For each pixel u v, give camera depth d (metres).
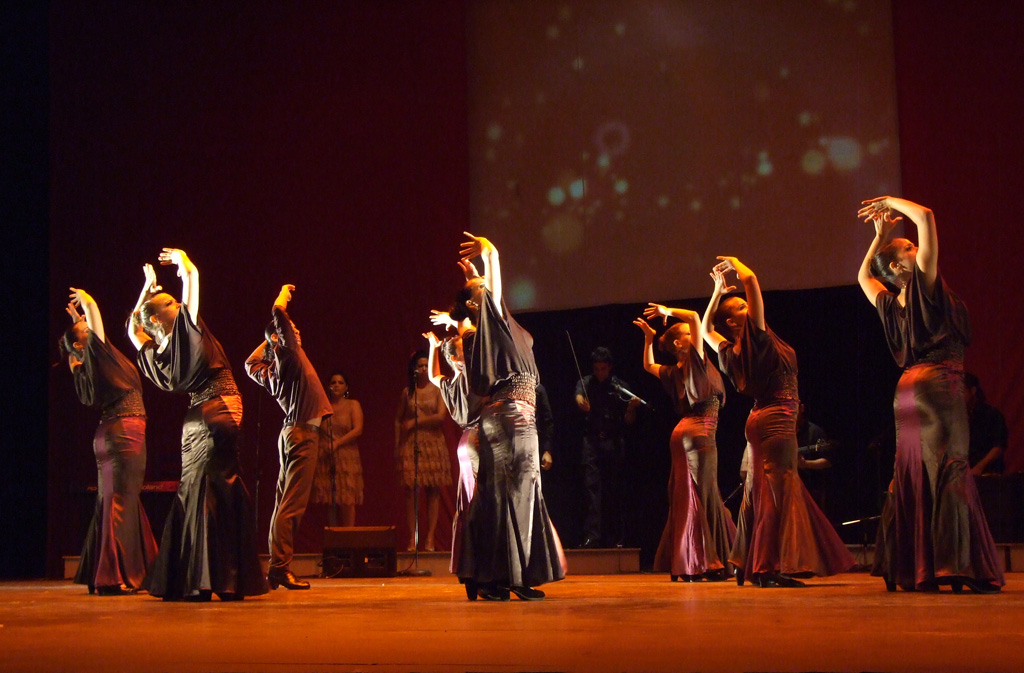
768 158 8.91
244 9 10.43
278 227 10.16
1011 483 7.40
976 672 2.13
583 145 9.46
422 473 8.80
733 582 6.41
